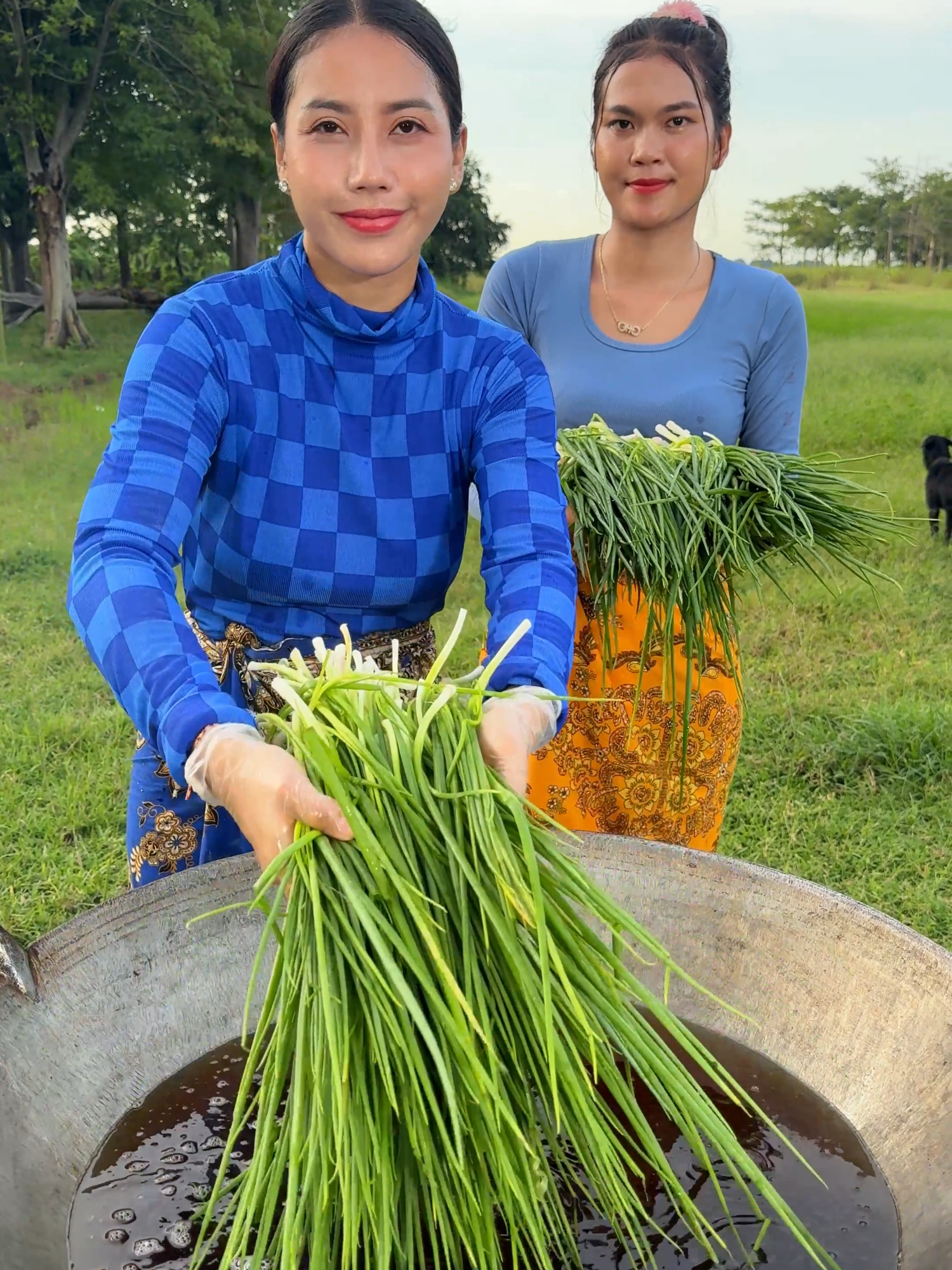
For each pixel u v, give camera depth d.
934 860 3.18
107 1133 1.27
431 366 1.50
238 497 1.47
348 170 1.30
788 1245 1.11
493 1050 1.00
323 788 1.10
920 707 3.88
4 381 13.03
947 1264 1.01
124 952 1.37
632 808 2.18
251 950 1.47
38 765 3.68
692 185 2.07
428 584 1.57
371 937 0.99
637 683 2.08
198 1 17.11
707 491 1.97
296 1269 0.95
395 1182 1.04
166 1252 1.10
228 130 17.95
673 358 2.19
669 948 1.49
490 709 1.23
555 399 2.27
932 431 7.45
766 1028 1.40
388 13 1.29
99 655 1.18
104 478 1.29
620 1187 1.06
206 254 21.98
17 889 3.00
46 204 17.08
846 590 5.26
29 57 16.09
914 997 1.29
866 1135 1.26
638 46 2.02
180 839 1.71
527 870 1.10
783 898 1.43
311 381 1.45
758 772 3.65
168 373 1.34
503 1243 1.11
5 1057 1.22
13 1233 1.07
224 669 1.55
